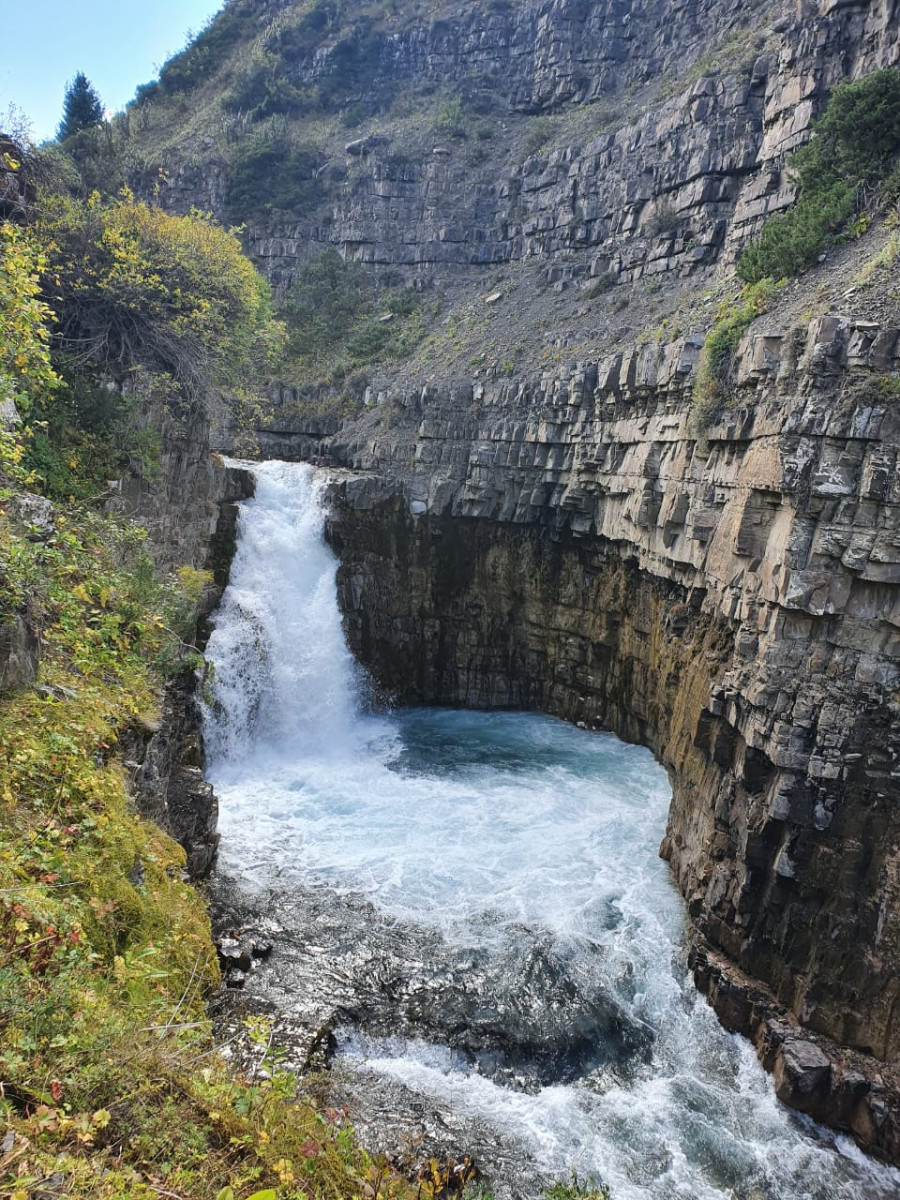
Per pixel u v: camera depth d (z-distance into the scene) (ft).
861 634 44.32
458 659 102.47
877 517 43.50
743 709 49.37
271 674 88.12
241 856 61.57
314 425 123.54
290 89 177.17
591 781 77.46
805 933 44.32
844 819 43.24
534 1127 40.11
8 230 38.40
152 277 71.36
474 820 69.31
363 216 150.41
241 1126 21.67
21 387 56.85
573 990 48.93
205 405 79.20
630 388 75.20
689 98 108.47
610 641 88.48
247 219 159.84
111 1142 18.84
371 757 84.64
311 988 47.50
